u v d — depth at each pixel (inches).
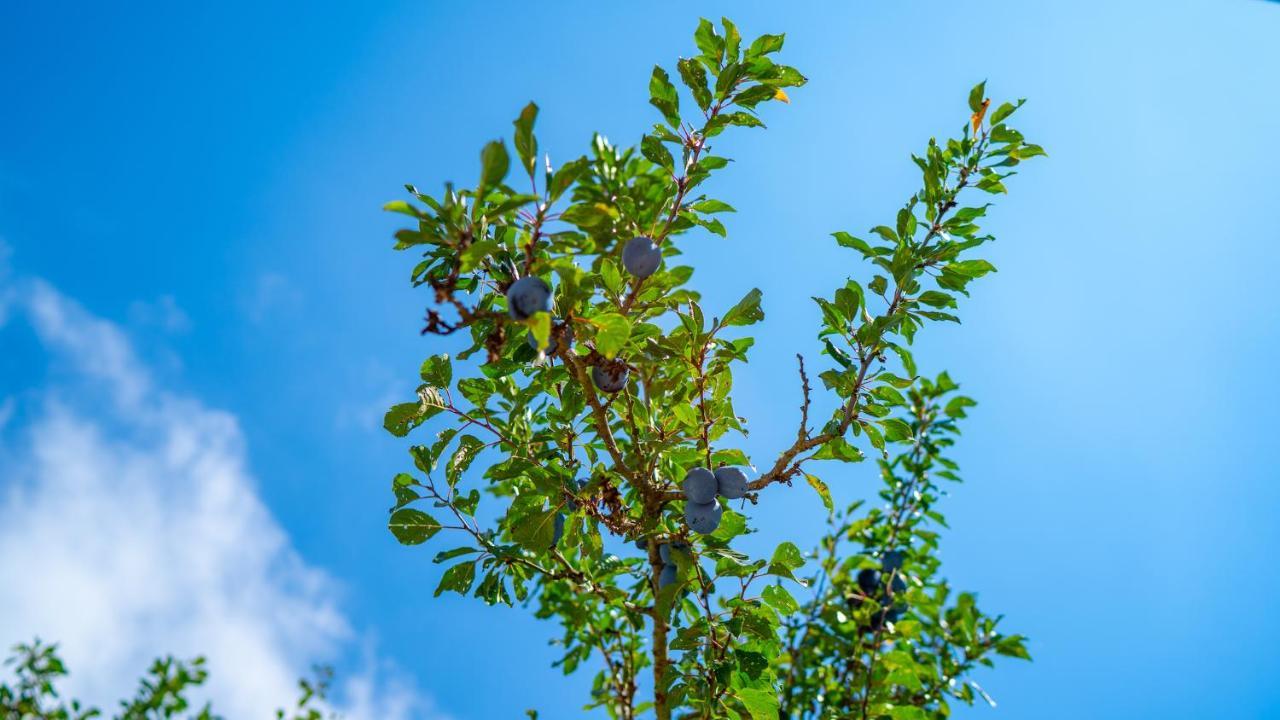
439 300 131.3
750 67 178.7
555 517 181.3
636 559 206.4
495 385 189.8
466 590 184.4
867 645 242.1
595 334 155.0
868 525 266.4
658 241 176.9
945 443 263.3
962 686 244.8
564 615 240.7
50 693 201.6
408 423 179.6
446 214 145.6
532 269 142.0
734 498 172.9
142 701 203.5
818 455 178.4
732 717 177.3
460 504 187.2
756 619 176.7
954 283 190.7
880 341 176.2
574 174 132.7
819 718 226.8
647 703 224.7
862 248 193.9
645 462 180.4
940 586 268.2
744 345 182.9
